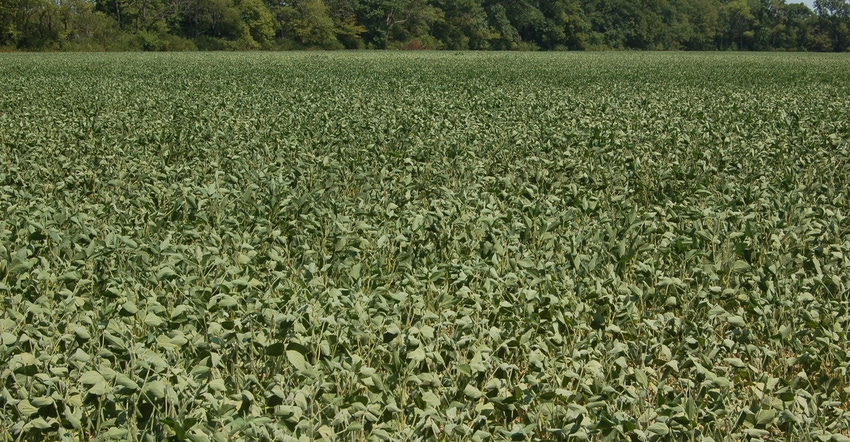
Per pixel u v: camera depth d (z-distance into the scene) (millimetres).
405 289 5277
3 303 4812
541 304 4996
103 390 3633
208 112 15672
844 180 9445
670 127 13562
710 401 4043
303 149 11180
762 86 26500
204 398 3732
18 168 9242
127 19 81250
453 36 102750
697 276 5723
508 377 4102
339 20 93375
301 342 4312
